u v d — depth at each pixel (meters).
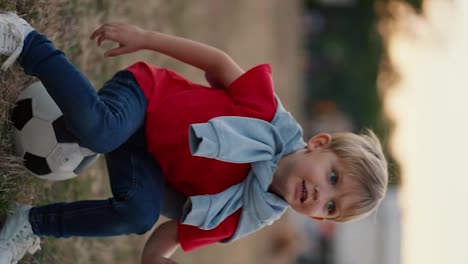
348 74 10.29
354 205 2.04
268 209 2.02
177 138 2.00
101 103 1.82
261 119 2.03
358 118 10.30
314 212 1.99
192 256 4.79
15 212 1.96
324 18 10.41
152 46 2.14
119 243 3.38
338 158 2.03
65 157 2.06
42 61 1.78
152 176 2.01
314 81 10.30
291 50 9.34
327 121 9.99
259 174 1.99
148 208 1.97
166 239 2.15
